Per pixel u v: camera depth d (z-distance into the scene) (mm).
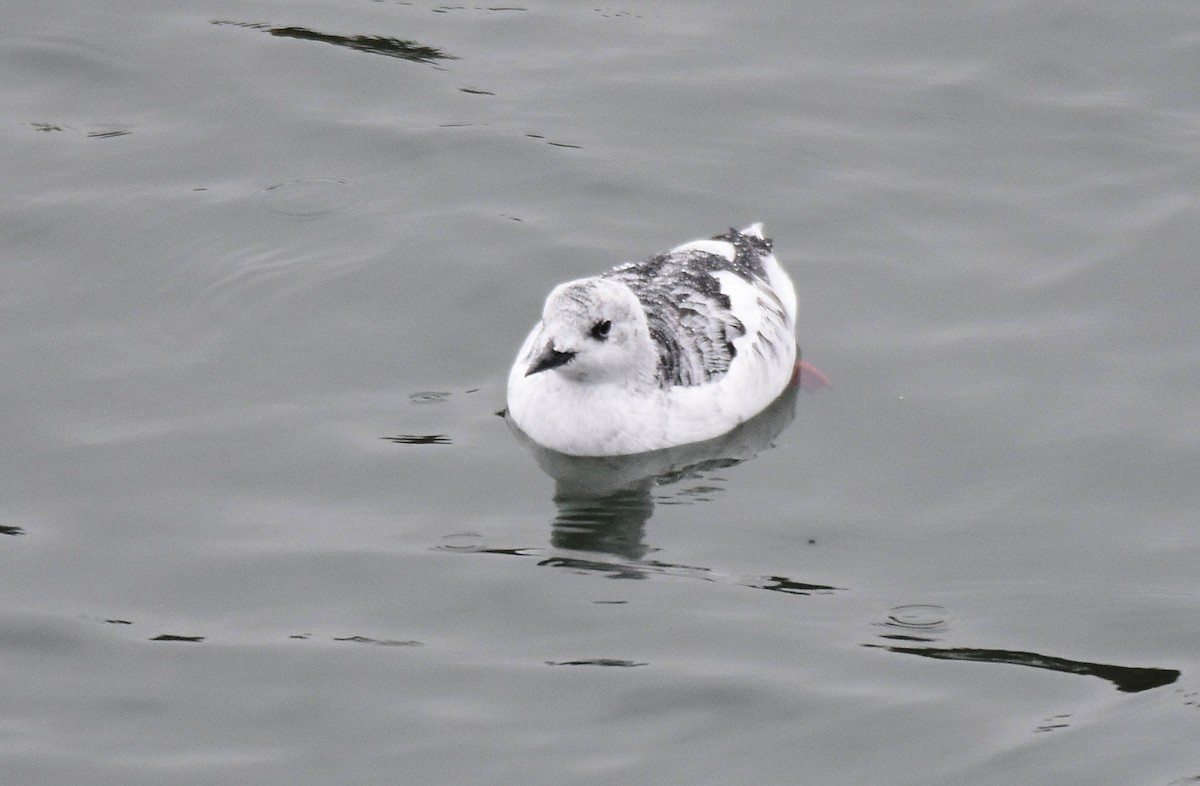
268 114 20188
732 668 12531
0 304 16953
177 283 17406
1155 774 11406
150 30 21656
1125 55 21172
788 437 15672
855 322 17156
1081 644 12812
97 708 12094
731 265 16484
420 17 22156
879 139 19906
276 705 12133
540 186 19109
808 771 11508
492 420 15812
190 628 12922
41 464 14805
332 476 14867
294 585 13453
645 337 15250
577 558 13906
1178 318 16984
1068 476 14883
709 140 19859
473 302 17375
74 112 20188
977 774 11453
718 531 14352
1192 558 13797
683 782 11383
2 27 21562
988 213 18688
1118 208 18672
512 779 11406
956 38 21578
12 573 13453
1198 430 15375
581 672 12500
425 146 19656
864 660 12625
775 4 22328
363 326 16953
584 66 21172
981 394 16016
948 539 14148
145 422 15430
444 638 12883
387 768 11516
